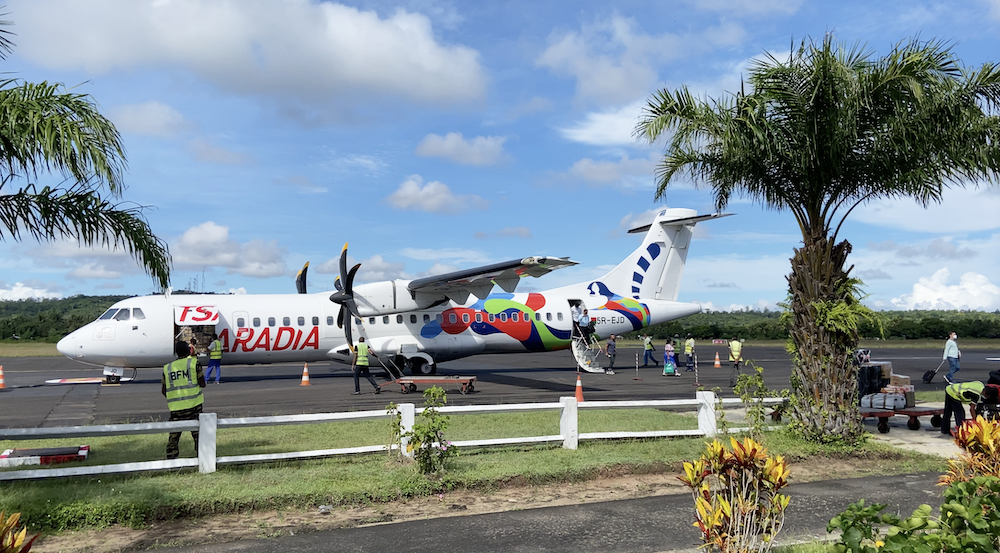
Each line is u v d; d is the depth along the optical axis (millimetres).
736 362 24641
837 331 10031
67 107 6297
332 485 7176
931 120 9172
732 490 4316
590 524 6281
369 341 21906
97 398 16281
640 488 7699
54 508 6098
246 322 20594
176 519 6391
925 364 30359
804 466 8891
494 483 7598
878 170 9773
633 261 26719
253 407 14406
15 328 60656
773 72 9531
